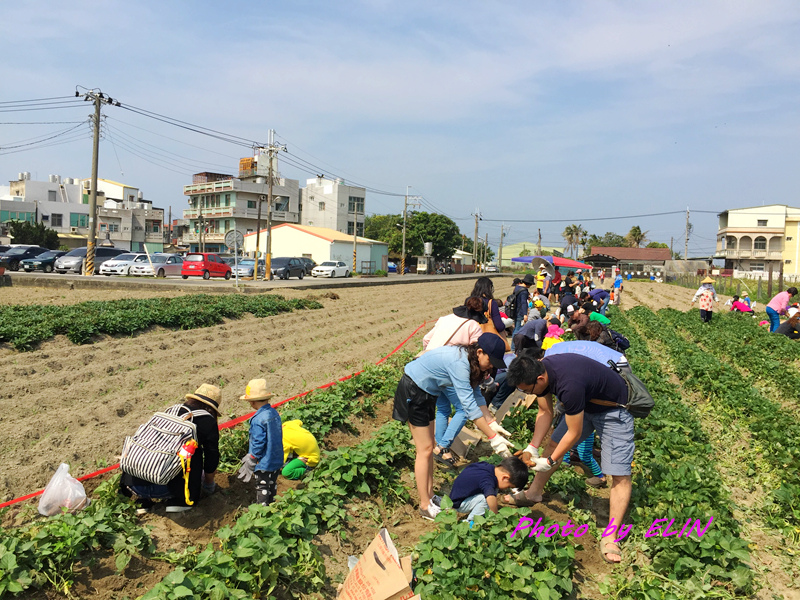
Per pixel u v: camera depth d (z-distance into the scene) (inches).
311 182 3356.3
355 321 814.5
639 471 290.8
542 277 863.7
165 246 3383.4
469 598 181.3
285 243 2591.0
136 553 191.9
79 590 172.9
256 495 239.5
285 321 730.8
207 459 229.1
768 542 243.0
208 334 599.5
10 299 861.2
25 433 304.8
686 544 208.2
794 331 792.3
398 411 237.3
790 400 487.8
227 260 1793.8
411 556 202.4
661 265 3543.3
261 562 178.5
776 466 310.3
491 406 351.3
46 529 180.5
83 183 3400.6
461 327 267.7
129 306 686.5
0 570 157.8
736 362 639.8
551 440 241.8
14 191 3152.1
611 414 221.5
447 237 3671.3
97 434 316.2
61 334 524.7
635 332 774.5
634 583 199.2
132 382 420.8
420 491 239.6
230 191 2930.6
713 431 380.5
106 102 1379.2
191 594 156.8
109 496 219.3
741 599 198.1
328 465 261.6
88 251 1403.8
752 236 2920.8
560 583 186.4
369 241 2758.4
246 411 373.4
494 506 223.9
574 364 215.8
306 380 475.2
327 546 215.9
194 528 219.3
